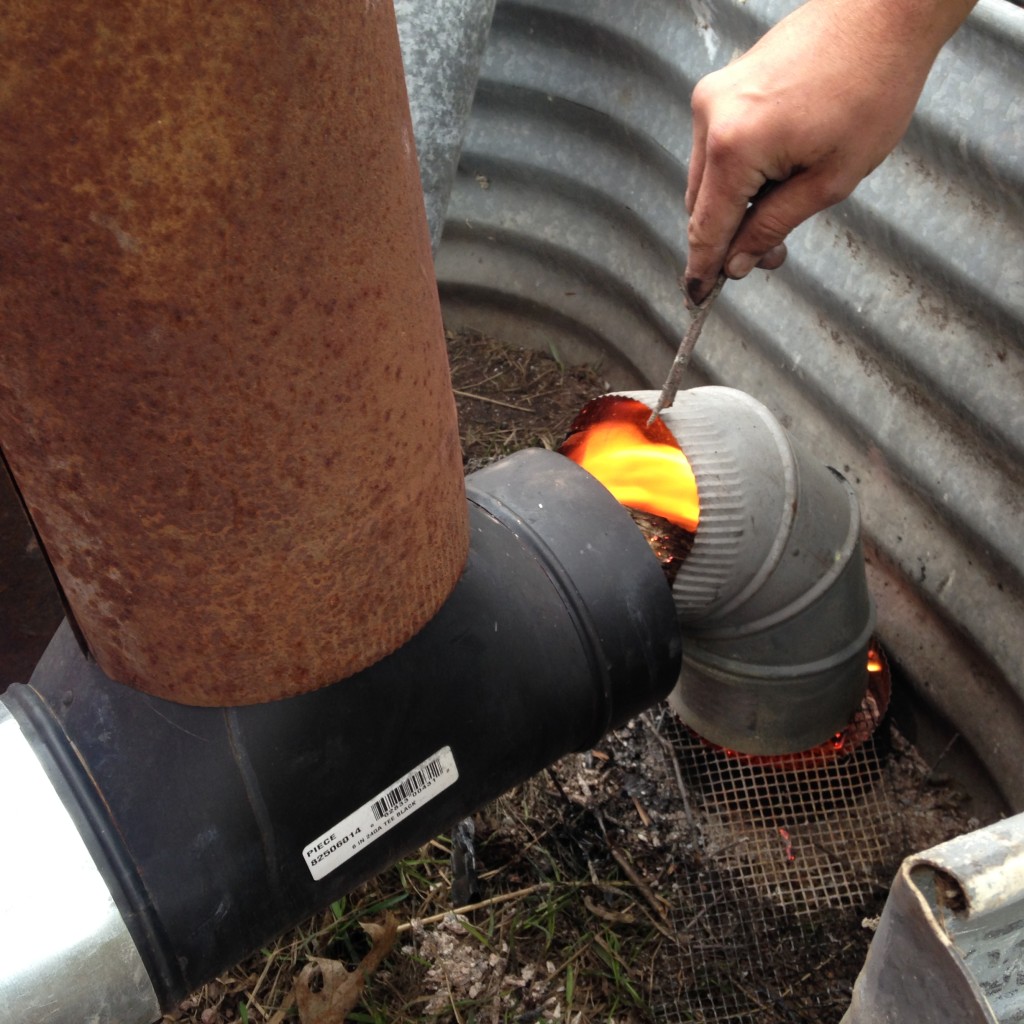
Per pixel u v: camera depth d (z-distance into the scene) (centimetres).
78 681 53
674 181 110
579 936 83
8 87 35
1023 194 74
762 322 101
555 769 93
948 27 60
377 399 45
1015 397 78
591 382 136
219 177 38
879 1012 44
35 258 38
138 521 44
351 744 54
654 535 77
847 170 64
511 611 60
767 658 79
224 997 78
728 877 87
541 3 114
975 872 39
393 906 83
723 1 95
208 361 41
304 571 47
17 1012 48
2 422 43
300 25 37
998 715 85
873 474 94
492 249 135
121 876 49
